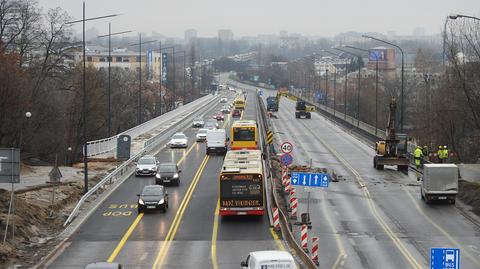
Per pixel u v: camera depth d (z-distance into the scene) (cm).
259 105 19762
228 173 5731
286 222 5234
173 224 5634
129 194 7019
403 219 5938
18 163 4797
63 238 5178
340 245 4978
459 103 10962
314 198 6894
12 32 10656
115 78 18550
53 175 5962
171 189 7338
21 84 9019
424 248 4906
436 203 6681
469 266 4403
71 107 12888
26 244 4972
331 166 9156
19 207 5509
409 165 9244
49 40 11106
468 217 6050
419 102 16988
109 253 4697
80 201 6144
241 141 9794
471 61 10706
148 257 4572
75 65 14238
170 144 11444
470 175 7906
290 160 6725
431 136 12306
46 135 11312
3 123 8900
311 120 17738
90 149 9819
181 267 4300
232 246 4875
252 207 5738
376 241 5116
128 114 18400
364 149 11288
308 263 4184
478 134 11281
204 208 6306
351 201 6750
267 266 3422
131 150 10469
